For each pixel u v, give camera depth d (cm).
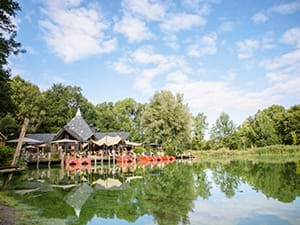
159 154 5700
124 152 5378
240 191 1722
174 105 6512
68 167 4081
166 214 1216
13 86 6147
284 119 8369
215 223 1062
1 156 2606
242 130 9169
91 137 5781
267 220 1080
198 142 8562
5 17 2409
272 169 3019
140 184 2186
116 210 1325
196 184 2081
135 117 10769
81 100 8419
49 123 7094
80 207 1402
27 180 2498
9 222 1069
